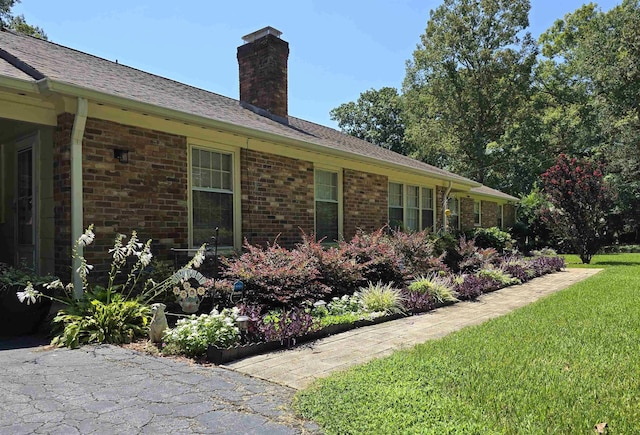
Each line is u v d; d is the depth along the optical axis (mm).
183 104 6840
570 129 27578
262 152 7973
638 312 5887
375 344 4672
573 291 8031
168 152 6402
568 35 32469
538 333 4852
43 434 2422
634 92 23266
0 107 5035
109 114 5672
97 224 5504
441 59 29188
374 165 10367
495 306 7074
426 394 3051
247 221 7664
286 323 4754
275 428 2566
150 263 5945
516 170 28578
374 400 2920
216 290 5633
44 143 5719
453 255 10547
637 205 24609
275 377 3545
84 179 5387
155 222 6195
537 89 29969
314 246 6945
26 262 5949
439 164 34031
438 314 6449
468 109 29156
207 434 2473
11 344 4484
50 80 4684
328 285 6699
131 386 3236
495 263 11125
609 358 3914
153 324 4512
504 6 27891
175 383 3326
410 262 8484
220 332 4195
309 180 9008
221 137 7203
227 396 3082
